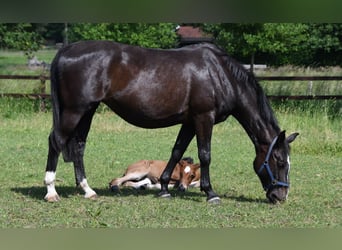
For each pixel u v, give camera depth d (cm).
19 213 777
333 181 1077
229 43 2583
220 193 959
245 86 876
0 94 1927
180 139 913
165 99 850
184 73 855
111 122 1766
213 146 1480
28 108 1919
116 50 842
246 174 1139
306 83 2275
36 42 2367
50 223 732
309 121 1711
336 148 1441
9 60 4706
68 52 838
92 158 1286
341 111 1853
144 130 1725
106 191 959
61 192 927
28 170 1130
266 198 918
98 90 832
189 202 873
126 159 1288
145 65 847
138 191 977
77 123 839
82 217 766
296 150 1426
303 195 941
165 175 912
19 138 1545
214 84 862
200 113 863
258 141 875
